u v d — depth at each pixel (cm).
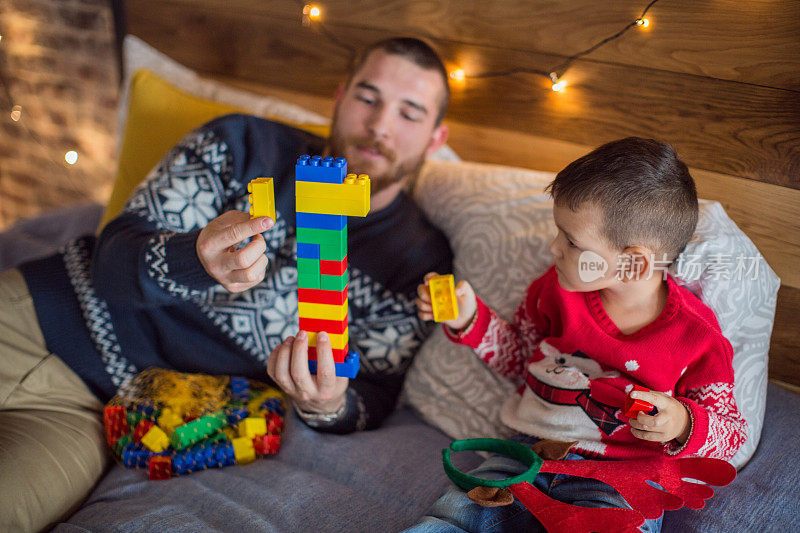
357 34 160
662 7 119
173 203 117
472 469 104
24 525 94
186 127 151
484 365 118
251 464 106
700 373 92
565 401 96
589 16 127
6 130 238
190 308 118
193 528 88
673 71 121
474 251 125
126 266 106
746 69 113
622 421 93
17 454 98
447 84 133
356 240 127
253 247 87
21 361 113
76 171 234
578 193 88
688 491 85
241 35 177
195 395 111
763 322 107
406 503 98
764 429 108
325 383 94
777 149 113
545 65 136
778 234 116
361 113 128
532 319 109
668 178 88
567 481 90
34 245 175
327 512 94
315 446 108
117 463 112
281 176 125
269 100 160
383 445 110
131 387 114
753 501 95
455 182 136
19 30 218
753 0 109
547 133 140
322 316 88
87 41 208
